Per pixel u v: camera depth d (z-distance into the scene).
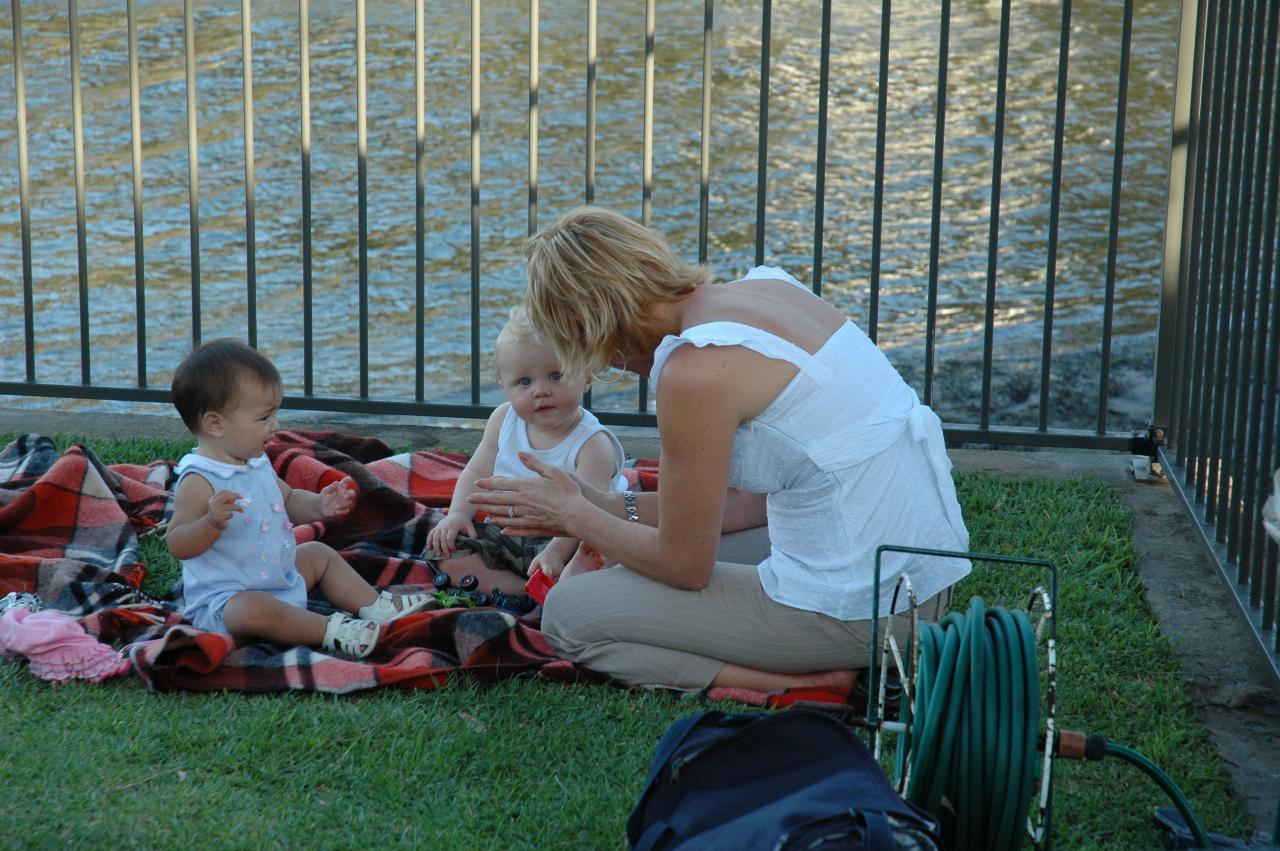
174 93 11.42
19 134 4.86
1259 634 3.16
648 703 2.98
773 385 2.76
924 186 9.64
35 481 4.09
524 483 3.03
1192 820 2.26
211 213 9.00
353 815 2.49
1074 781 2.71
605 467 3.61
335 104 11.22
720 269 8.02
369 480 4.04
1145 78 12.23
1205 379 3.95
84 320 5.00
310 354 4.92
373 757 2.69
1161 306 4.44
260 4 14.31
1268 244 3.26
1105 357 4.55
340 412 5.23
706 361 2.72
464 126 10.81
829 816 1.87
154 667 2.95
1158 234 8.59
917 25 14.50
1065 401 6.10
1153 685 3.12
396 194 9.34
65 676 2.97
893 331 7.04
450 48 12.94
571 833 2.48
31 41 12.87
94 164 9.85
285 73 12.04
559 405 3.54
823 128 4.51
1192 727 2.93
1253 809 2.64
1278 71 3.30
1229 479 3.66
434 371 6.62
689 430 2.75
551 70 12.34
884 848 1.78
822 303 3.03
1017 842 2.10
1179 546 3.97
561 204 9.12
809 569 2.93
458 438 5.03
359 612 3.41
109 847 2.30
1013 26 14.29
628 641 3.01
